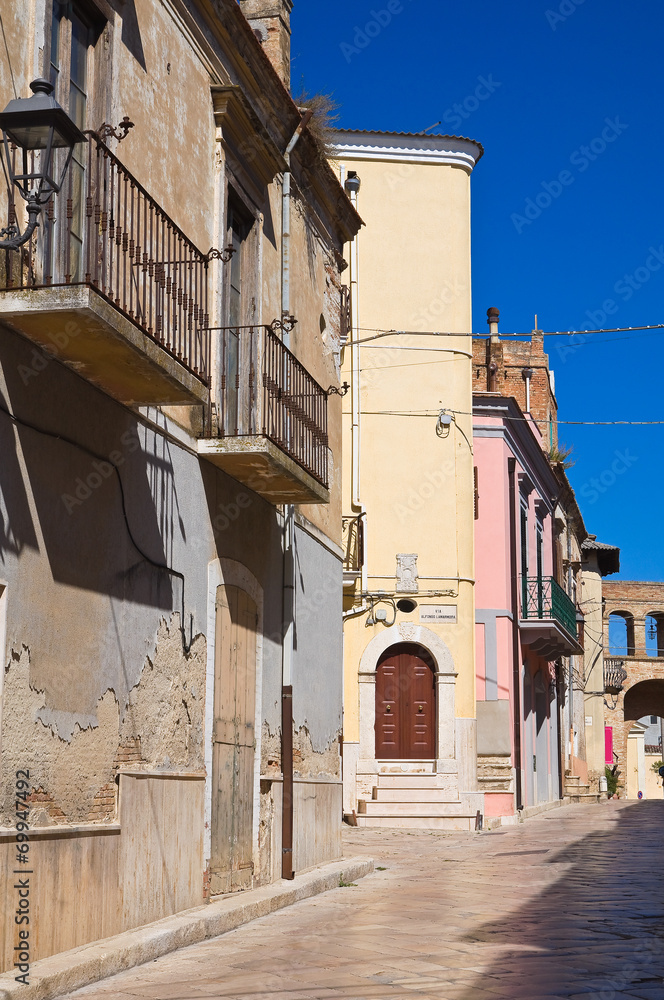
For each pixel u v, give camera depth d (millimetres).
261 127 11219
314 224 14391
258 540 11570
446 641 22562
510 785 23359
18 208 7062
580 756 39312
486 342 32875
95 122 8281
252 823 11125
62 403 7574
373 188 23234
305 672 13156
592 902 10688
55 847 7152
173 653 9258
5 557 6797
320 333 14594
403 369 22984
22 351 7094
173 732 9195
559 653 29953
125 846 8172
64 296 6699
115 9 8562
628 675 52281
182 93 9883
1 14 6957
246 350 11414
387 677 22766
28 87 7230
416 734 22609
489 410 25250
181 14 9875
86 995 6613
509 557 25141
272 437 10188
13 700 6809
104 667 8016
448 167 23438
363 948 8242
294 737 12570
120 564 8336
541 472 30500
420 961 7664
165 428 9250
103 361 7531
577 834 19953
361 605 22609
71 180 7914
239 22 10852
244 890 10750
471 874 13469
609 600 54469
